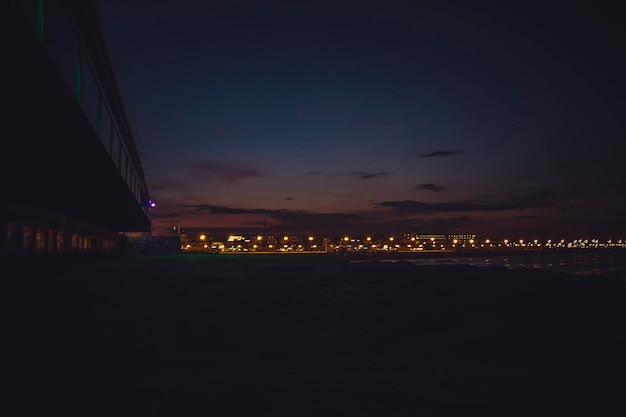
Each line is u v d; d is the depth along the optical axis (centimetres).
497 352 922
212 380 665
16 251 1633
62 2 993
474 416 590
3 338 783
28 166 1655
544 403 633
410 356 926
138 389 641
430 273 2147
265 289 1508
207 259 3406
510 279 1848
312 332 1069
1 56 810
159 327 973
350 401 631
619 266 15425
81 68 1240
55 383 652
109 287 1545
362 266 2430
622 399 649
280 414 579
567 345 948
